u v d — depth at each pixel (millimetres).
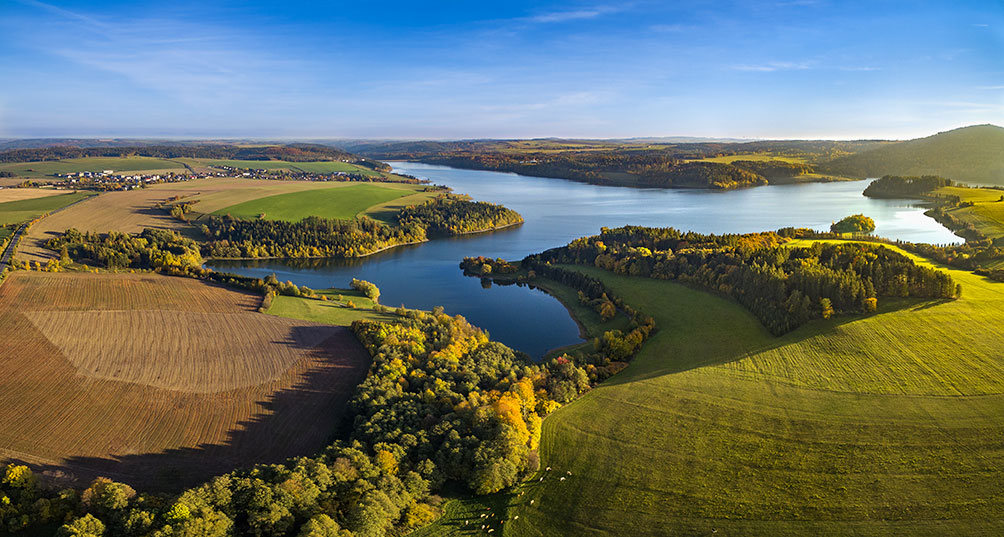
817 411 75688
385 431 67000
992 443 65688
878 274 111375
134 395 79562
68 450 65188
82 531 46406
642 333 110312
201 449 67250
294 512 52188
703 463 65938
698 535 55000
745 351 98312
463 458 63844
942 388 78125
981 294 109062
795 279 114750
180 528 46438
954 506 56844
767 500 59312
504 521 56875
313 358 94688
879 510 57031
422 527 54969
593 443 71438
